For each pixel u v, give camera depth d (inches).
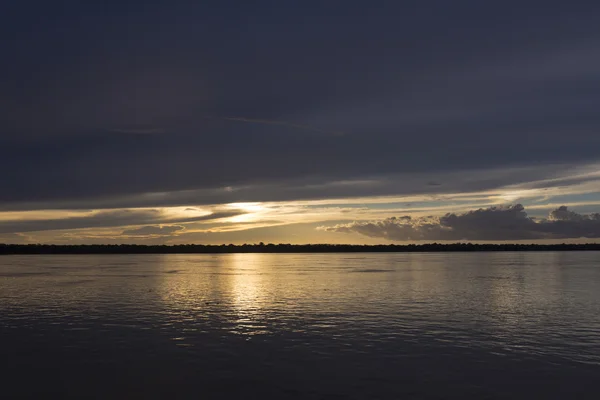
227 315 1530.5
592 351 1057.5
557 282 2738.7
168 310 1642.5
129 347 1114.7
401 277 3196.4
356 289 2347.4
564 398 793.6
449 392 818.8
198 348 1101.7
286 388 842.2
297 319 1451.8
